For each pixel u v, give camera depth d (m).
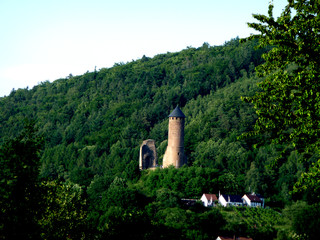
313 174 22.25
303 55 21.98
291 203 105.62
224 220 84.19
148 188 108.50
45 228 36.53
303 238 54.62
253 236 78.38
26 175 25.84
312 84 21.31
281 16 23.75
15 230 24.59
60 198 41.41
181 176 104.50
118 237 52.00
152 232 58.09
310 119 21.50
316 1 22.31
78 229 43.84
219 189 107.62
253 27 23.95
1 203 24.88
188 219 79.56
